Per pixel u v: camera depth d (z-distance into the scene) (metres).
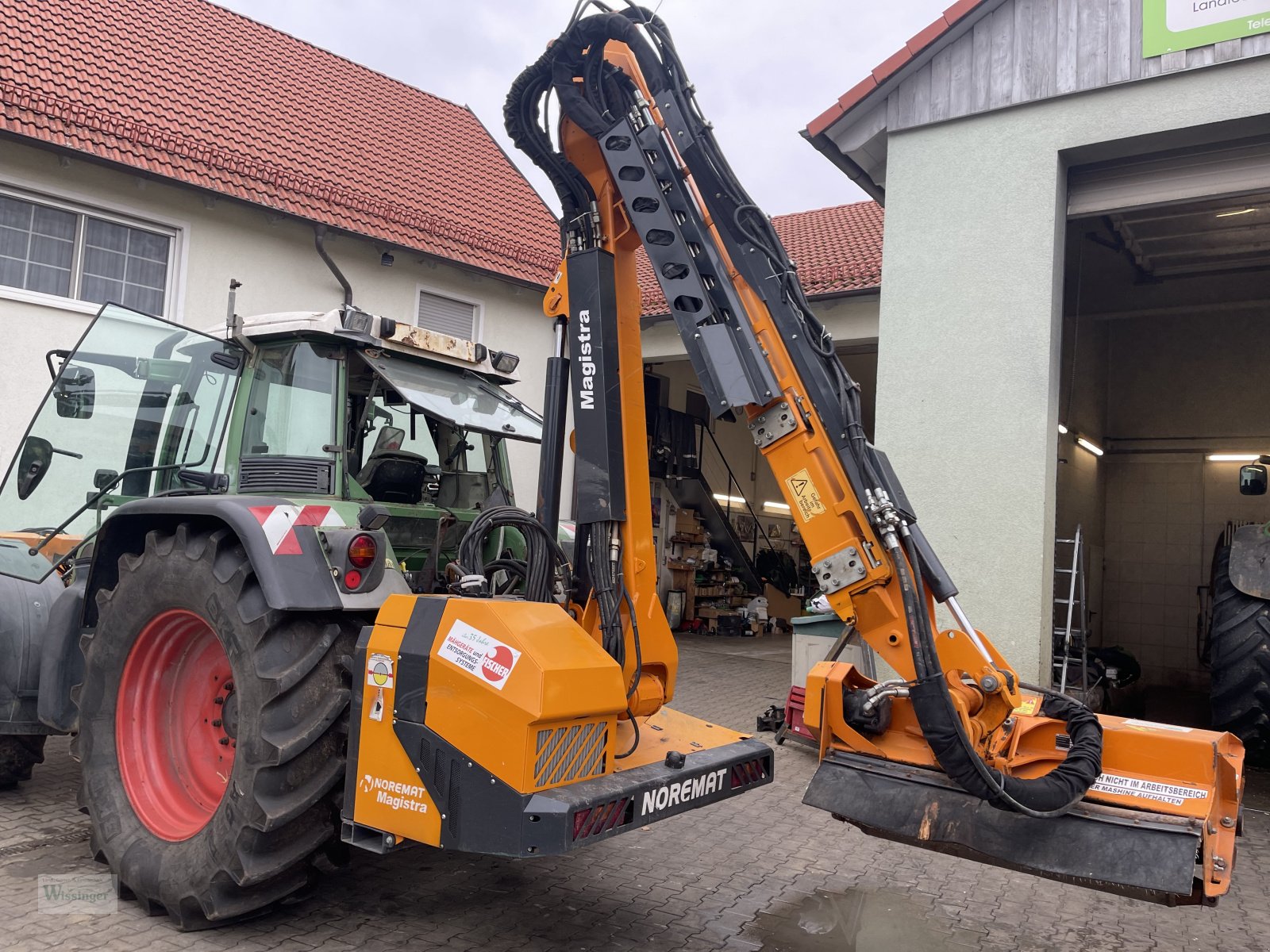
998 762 2.78
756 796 5.12
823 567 2.85
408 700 2.66
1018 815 2.65
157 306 8.47
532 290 11.36
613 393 3.19
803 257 11.73
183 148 8.52
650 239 3.09
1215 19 5.92
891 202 7.20
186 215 8.55
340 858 3.08
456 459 4.27
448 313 10.73
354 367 3.77
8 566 3.96
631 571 3.17
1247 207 8.02
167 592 3.19
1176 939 3.39
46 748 5.16
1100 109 6.36
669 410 14.24
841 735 3.09
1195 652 10.96
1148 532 11.35
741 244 3.03
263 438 3.60
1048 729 2.95
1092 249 9.70
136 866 3.05
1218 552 6.36
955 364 6.80
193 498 3.14
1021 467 6.47
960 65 6.94
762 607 14.87
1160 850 2.46
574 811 2.44
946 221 6.94
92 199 7.95
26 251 7.70
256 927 3.05
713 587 14.70
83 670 3.66
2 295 7.47
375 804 2.70
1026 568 6.37
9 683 3.84
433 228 10.34
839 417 2.86
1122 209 6.68
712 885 3.69
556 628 2.71
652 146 3.11
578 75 3.35
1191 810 2.56
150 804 3.26
